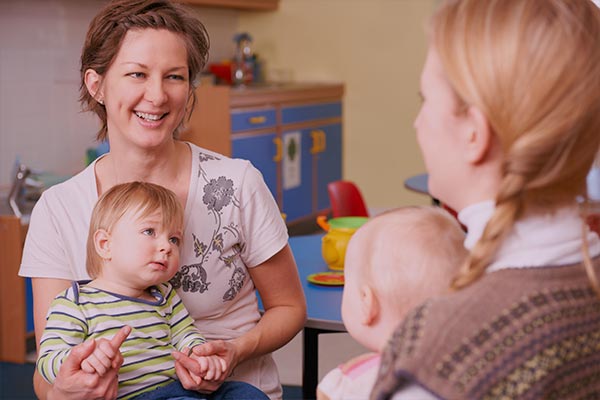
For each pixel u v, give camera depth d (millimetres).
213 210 1763
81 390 1448
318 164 6426
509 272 896
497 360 847
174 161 1772
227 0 6051
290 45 6812
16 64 4352
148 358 1600
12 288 3732
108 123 1742
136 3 1684
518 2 916
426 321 870
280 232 1824
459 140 957
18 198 3959
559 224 925
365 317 1092
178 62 1685
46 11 4516
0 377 3562
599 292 905
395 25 6496
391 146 6645
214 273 1760
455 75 926
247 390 1671
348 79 6699
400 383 878
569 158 905
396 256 1071
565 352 865
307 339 2213
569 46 894
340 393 1200
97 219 1646
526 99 892
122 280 1633
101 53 1674
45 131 4523
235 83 6434
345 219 2525
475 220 965
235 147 5465
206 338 1766
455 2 960
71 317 1573
